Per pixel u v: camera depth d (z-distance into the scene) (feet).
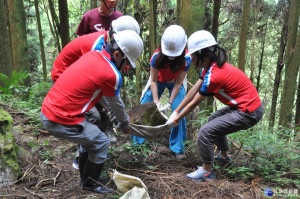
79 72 7.75
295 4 20.02
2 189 8.66
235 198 8.86
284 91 20.72
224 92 9.41
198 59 9.27
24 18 21.95
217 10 18.24
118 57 7.97
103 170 10.61
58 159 11.31
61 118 7.66
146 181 9.86
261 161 11.09
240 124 9.34
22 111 14.96
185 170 10.89
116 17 12.14
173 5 26.58
